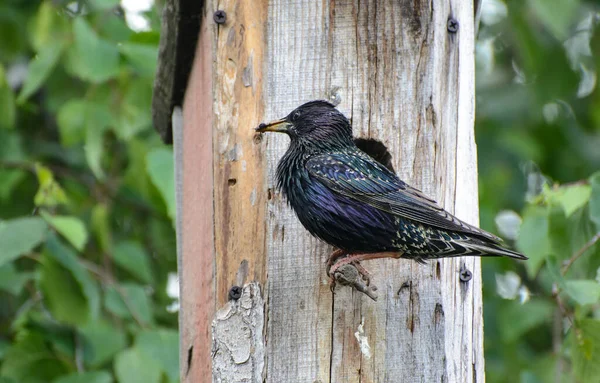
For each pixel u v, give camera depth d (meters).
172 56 10.42
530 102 14.89
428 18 9.20
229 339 8.80
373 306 8.80
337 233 8.77
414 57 9.16
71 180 14.45
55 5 13.62
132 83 12.77
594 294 10.11
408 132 9.09
